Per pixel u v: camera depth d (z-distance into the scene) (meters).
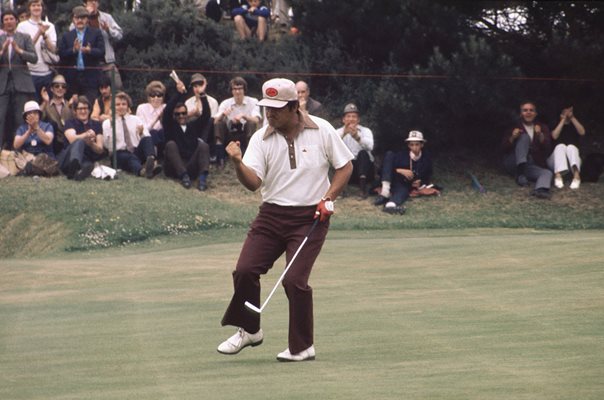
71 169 32.81
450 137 38.78
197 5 43.00
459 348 12.10
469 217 32.81
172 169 34.38
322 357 11.98
